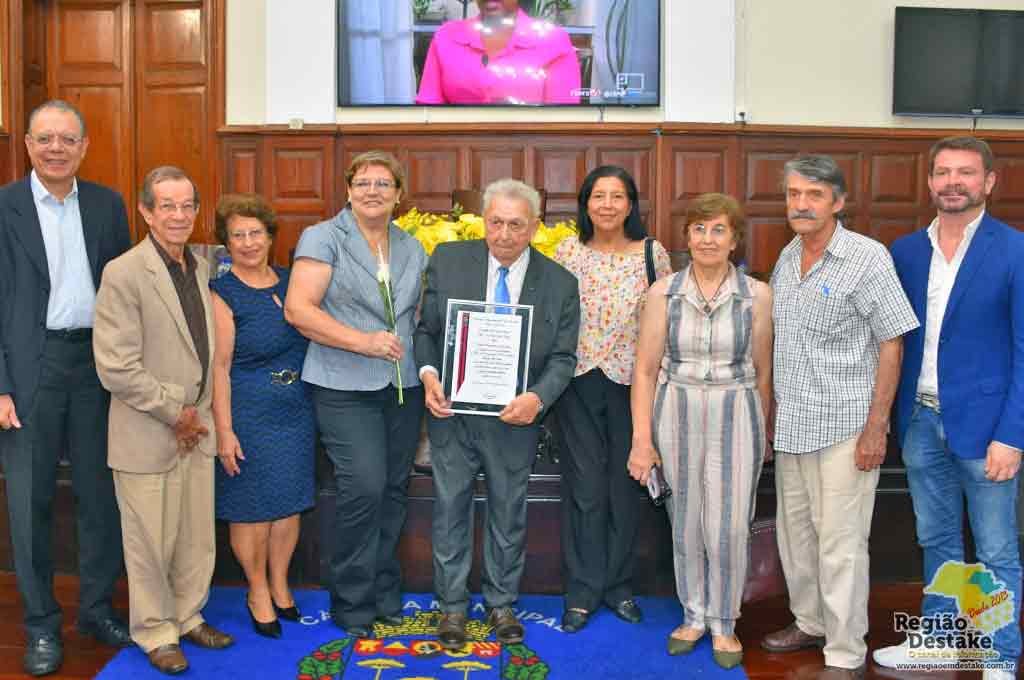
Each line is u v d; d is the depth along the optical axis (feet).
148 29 21.80
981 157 8.35
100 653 9.53
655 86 21.27
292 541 10.13
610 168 9.86
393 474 9.82
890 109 21.88
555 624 10.25
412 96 21.34
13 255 8.89
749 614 10.71
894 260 9.14
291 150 21.40
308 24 21.24
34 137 8.75
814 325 8.73
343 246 9.23
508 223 8.98
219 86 21.58
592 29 21.17
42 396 8.95
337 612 9.95
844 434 8.73
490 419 9.34
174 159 21.91
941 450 8.98
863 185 21.65
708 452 9.19
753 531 9.75
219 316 9.44
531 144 21.25
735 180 21.29
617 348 9.82
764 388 9.46
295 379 9.68
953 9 21.43
